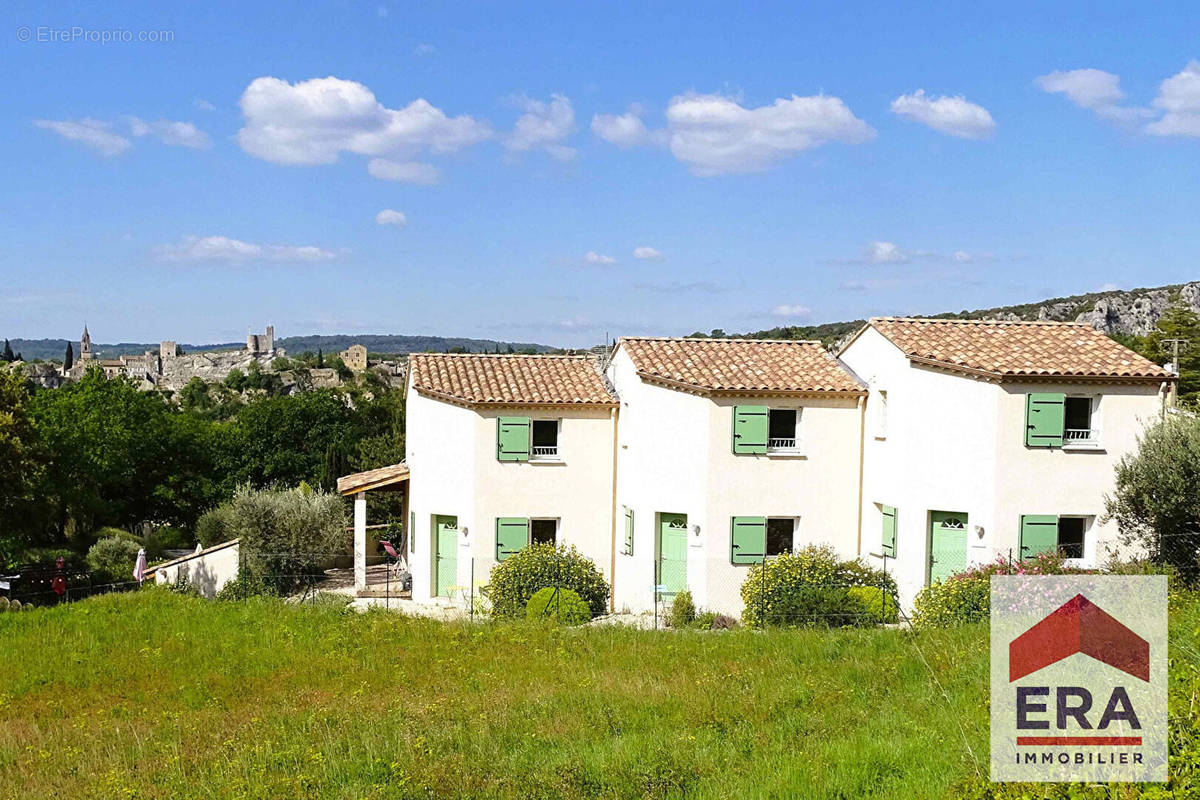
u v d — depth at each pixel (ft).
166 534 152.97
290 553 101.30
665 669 56.54
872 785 33.45
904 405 76.33
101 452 152.35
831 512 80.53
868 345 82.07
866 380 82.17
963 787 28.91
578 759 39.17
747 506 78.69
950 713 40.68
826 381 81.00
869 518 80.43
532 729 44.34
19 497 105.50
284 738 44.32
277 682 56.80
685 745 40.16
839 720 42.83
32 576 101.40
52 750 44.45
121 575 107.14
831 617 69.31
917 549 75.00
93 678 58.18
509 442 85.51
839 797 32.91
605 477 87.45
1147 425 70.44
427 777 36.88
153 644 65.98
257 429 176.86
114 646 65.57
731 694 49.01
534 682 54.03
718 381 79.00
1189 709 28.55
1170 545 62.80
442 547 89.35
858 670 51.44
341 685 55.36
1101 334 79.51
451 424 87.45
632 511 84.43
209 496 165.48
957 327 80.12
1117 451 71.56
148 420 164.66
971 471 71.92
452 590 87.35
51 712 51.85
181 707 52.16
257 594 90.94
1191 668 33.58
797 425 80.74
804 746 39.17
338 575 107.04
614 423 87.66
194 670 59.41
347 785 37.27
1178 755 25.90
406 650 63.52
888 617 70.74
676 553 82.33
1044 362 71.87
